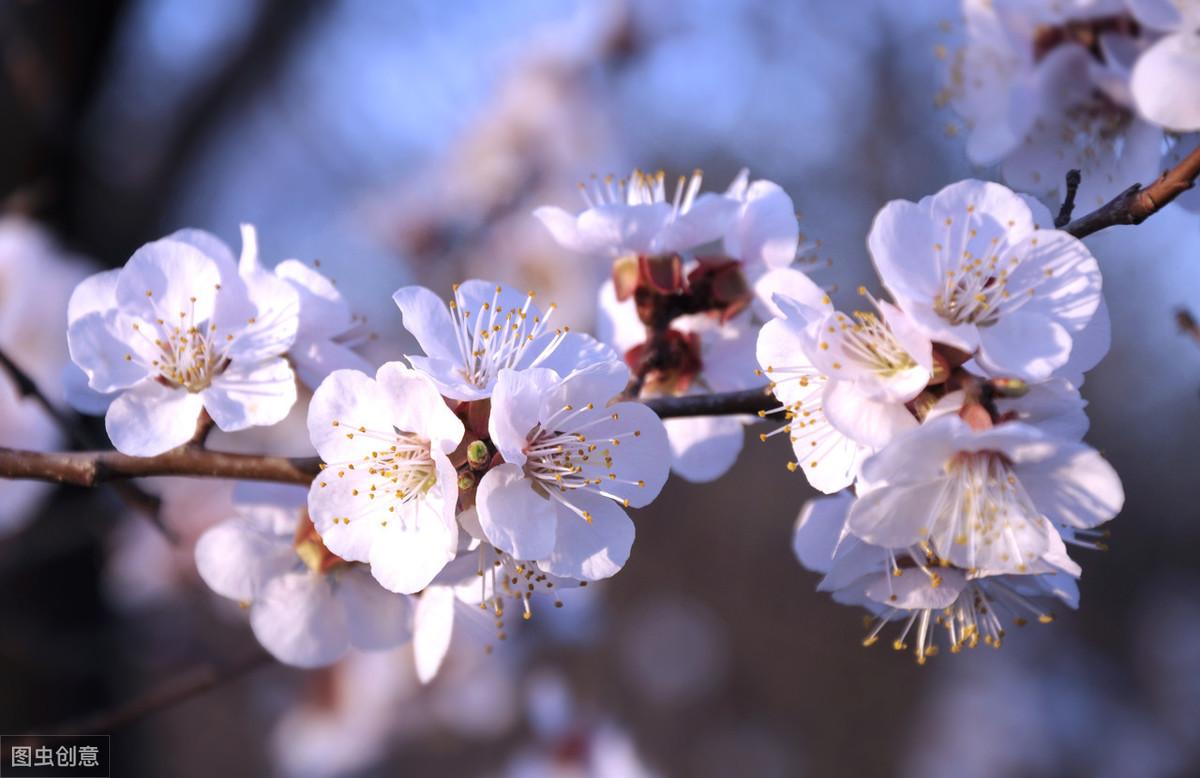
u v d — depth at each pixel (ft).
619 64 2.91
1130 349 4.84
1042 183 1.48
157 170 2.26
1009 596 1.32
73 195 2.02
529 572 1.29
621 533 1.26
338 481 1.25
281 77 2.99
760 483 4.76
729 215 1.36
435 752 2.78
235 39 2.38
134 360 1.30
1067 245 1.26
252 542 1.36
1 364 1.36
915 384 1.23
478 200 2.76
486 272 2.68
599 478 1.26
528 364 1.27
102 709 1.87
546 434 1.25
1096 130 1.47
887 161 4.34
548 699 2.22
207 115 2.32
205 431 1.30
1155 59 1.39
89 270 1.74
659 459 1.26
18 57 1.95
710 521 4.71
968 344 1.23
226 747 3.50
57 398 1.65
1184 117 1.39
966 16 1.50
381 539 1.25
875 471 1.22
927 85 4.34
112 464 1.28
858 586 1.32
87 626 1.89
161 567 2.17
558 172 2.77
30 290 1.68
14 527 1.67
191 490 2.09
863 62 4.47
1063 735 4.05
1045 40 1.47
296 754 2.49
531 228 2.60
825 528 1.33
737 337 1.39
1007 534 1.24
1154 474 5.13
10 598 1.80
